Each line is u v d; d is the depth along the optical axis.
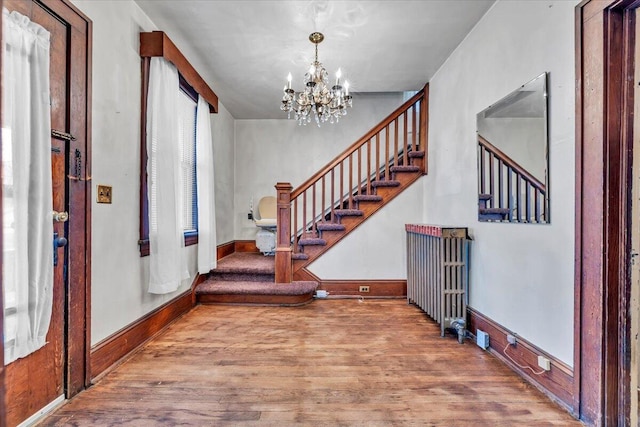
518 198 2.12
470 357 2.31
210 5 2.40
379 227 3.91
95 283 2.00
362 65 3.41
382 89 4.08
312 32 2.77
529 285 2.01
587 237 1.59
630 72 1.50
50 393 1.69
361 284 3.89
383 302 3.72
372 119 5.20
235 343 2.54
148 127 2.53
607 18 1.50
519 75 2.12
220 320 3.09
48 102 1.57
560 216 1.77
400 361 2.24
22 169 1.45
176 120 2.77
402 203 3.92
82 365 1.88
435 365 2.18
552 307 1.82
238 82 3.84
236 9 2.45
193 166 3.54
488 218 2.48
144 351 2.40
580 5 1.62
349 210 3.89
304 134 5.30
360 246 3.90
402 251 3.90
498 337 2.32
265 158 5.34
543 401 1.77
